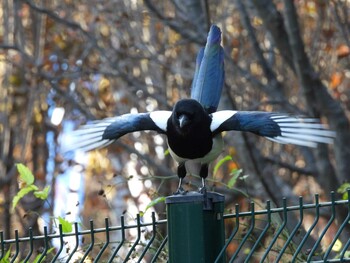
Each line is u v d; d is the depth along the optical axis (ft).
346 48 58.75
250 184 58.08
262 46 64.03
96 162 71.05
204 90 30.40
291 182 68.49
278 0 62.34
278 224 28.60
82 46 65.77
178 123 27.63
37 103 67.97
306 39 62.64
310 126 26.43
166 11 64.90
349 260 24.54
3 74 67.97
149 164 62.34
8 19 66.64
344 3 56.95
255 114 27.66
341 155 52.90
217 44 30.91
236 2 57.16
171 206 24.54
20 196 30.32
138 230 25.05
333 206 23.85
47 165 68.08
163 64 60.75
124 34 63.72
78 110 65.77
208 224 24.81
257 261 39.37
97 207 71.15
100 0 63.77
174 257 24.45
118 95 66.23
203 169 29.01
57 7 65.87
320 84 52.19
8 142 66.59
